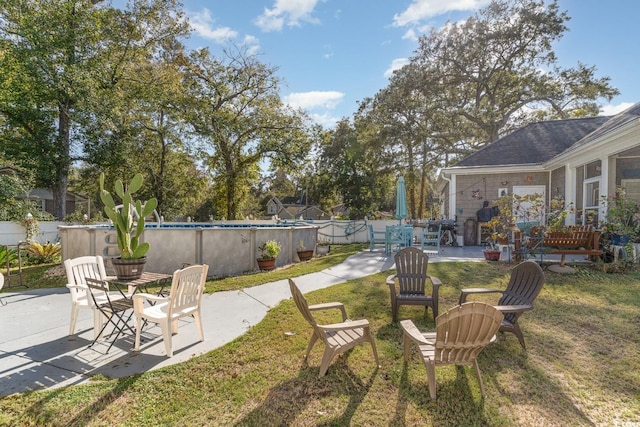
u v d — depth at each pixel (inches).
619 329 142.1
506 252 334.6
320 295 203.9
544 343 131.4
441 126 756.6
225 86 717.3
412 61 788.6
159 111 698.2
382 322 156.9
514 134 509.0
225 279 259.0
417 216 1066.1
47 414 92.7
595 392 99.9
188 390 104.7
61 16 494.0
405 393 101.6
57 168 531.2
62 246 309.3
